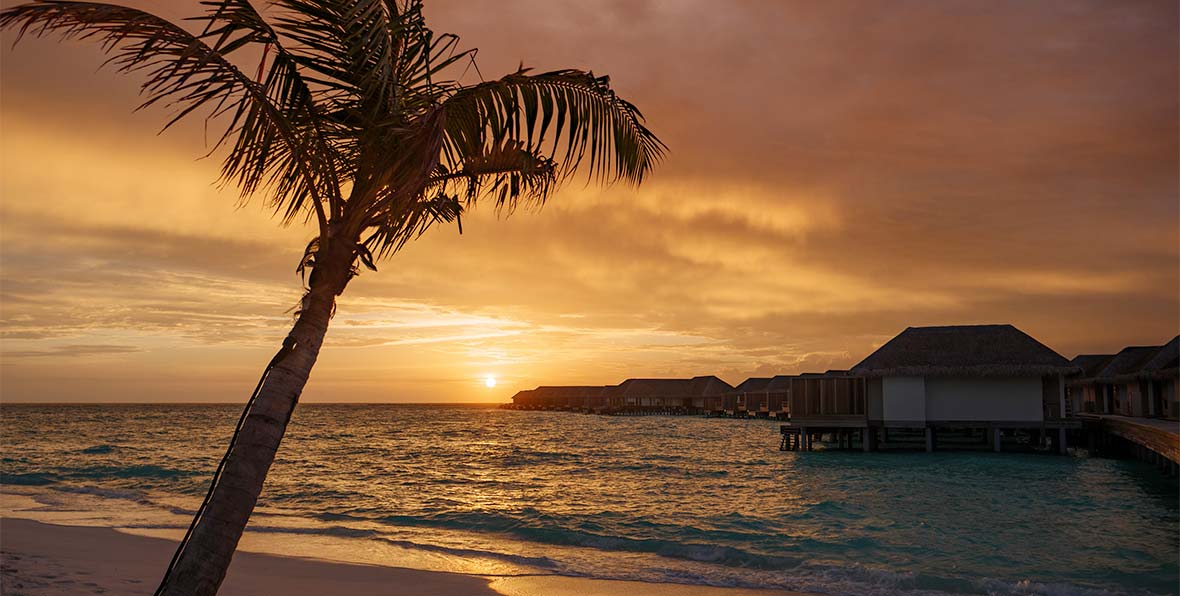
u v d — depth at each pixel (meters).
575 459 43.03
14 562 10.34
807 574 12.23
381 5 4.46
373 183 4.83
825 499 23.33
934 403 38.56
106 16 4.15
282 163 5.23
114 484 26.80
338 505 21.66
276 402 4.60
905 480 29.42
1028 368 37.03
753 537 16.16
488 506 21.55
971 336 39.59
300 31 4.74
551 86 5.02
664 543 14.87
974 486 27.08
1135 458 36.47
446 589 10.37
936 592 11.10
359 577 11.05
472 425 105.00
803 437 41.25
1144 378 42.12
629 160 5.30
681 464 38.66
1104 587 11.70
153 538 14.03
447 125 4.93
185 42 4.37
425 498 23.59
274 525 17.22
